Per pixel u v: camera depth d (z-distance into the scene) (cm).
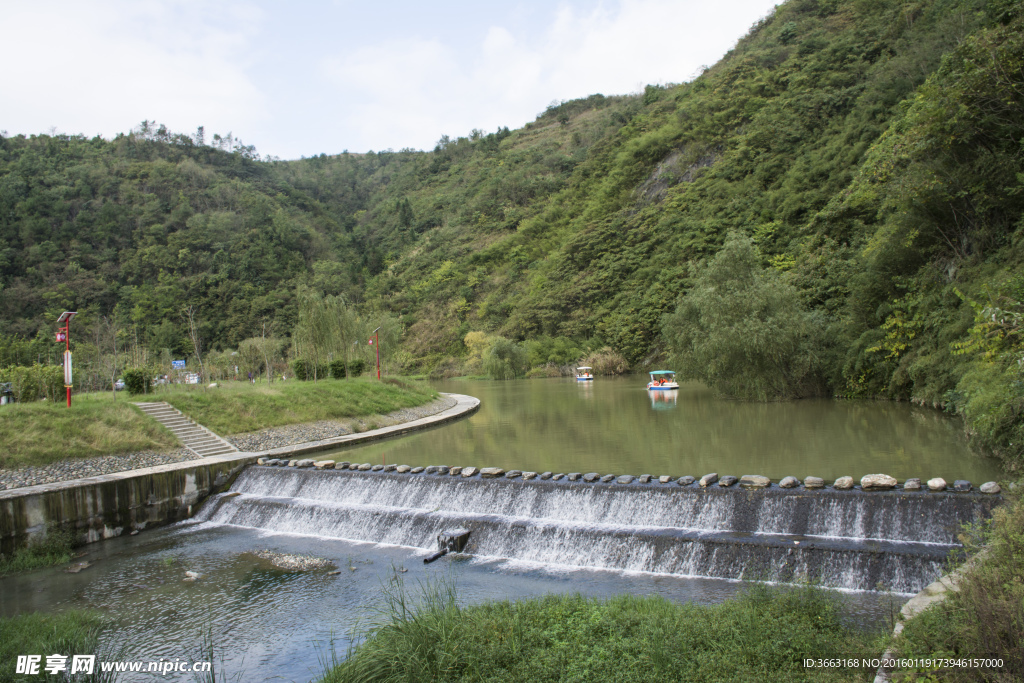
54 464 2014
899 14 9694
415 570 1491
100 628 1235
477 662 867
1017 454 1667
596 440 2720
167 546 1786
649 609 1042
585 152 17062
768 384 3934
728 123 11306
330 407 3462
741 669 779
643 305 8781
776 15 13562
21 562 1619
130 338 9175
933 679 619
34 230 12012
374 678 855
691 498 1561
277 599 1359
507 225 15088
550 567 1477
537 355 9450
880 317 3497
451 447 2747
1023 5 2753
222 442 2633
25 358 5969
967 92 2716
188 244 13350
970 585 746
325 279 13875
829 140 8650
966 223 3105
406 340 11956
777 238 7619
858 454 2109
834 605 1029
